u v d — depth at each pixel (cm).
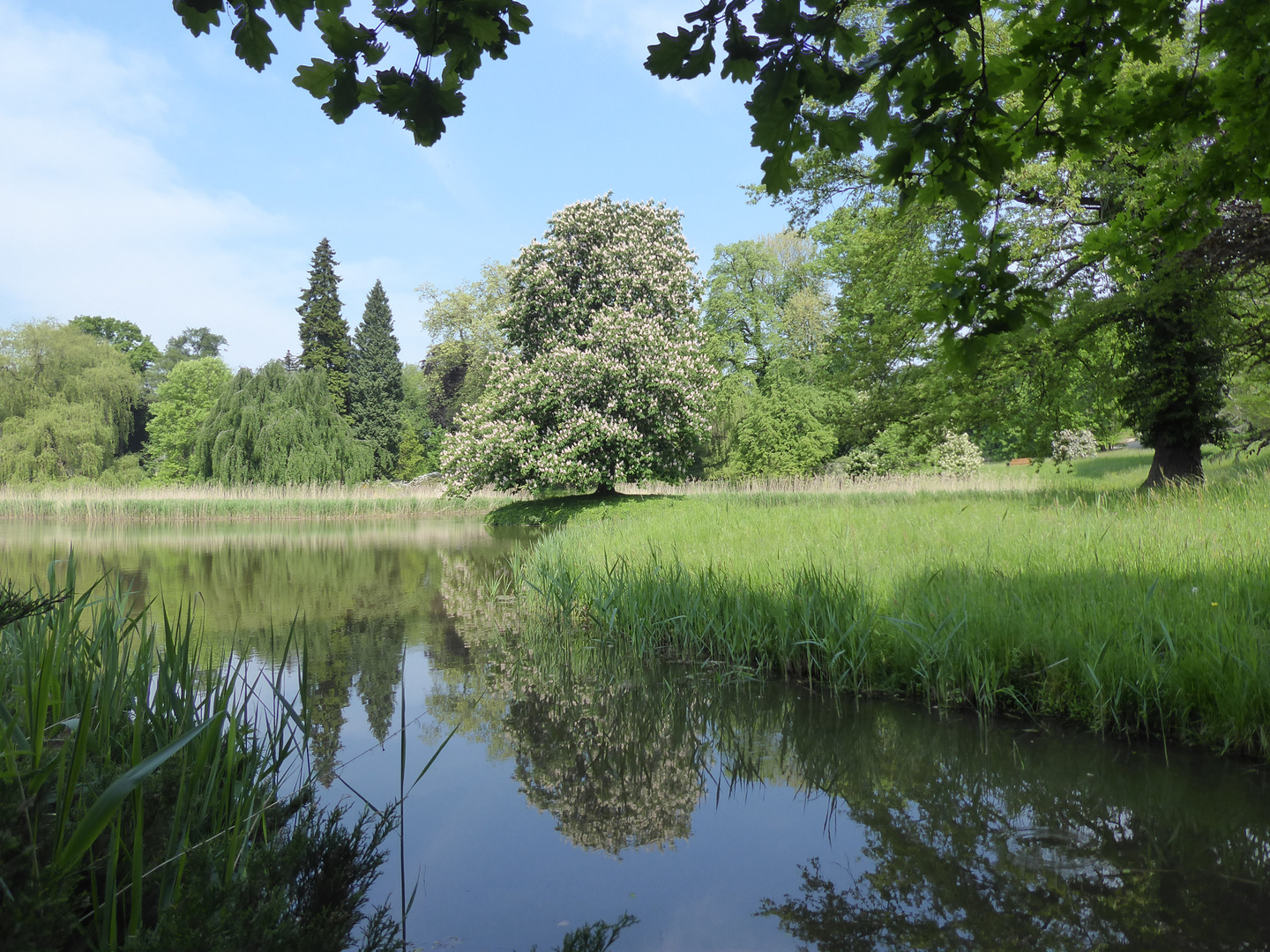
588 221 2347
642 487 2705
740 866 286
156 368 6012
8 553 1559
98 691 284
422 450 5056
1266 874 262
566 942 226
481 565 1305
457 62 223
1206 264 989
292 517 2944
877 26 768
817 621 560
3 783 173
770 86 196
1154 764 368
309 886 241
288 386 3462
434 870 284
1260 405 1262
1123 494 1097
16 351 3494
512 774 386
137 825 179
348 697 520
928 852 291
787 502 1812
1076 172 1023
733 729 450
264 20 207
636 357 2150
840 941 230
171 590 1024
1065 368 1213
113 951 170
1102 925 233
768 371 3462
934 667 491
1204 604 450
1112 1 220
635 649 658
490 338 4662
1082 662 426
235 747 260
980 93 203
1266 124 272
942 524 882
